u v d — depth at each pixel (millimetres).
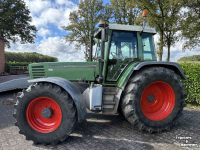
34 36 27266
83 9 20859
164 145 2477
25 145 2457
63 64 3449
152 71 2889
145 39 3535
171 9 13812
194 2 13711
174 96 2979
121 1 18781
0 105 4656
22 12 25203
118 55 3377
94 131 2967
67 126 2430
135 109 2752
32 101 2520
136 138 2697
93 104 2814
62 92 2490
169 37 15227
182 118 3680
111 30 3326
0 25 21766
